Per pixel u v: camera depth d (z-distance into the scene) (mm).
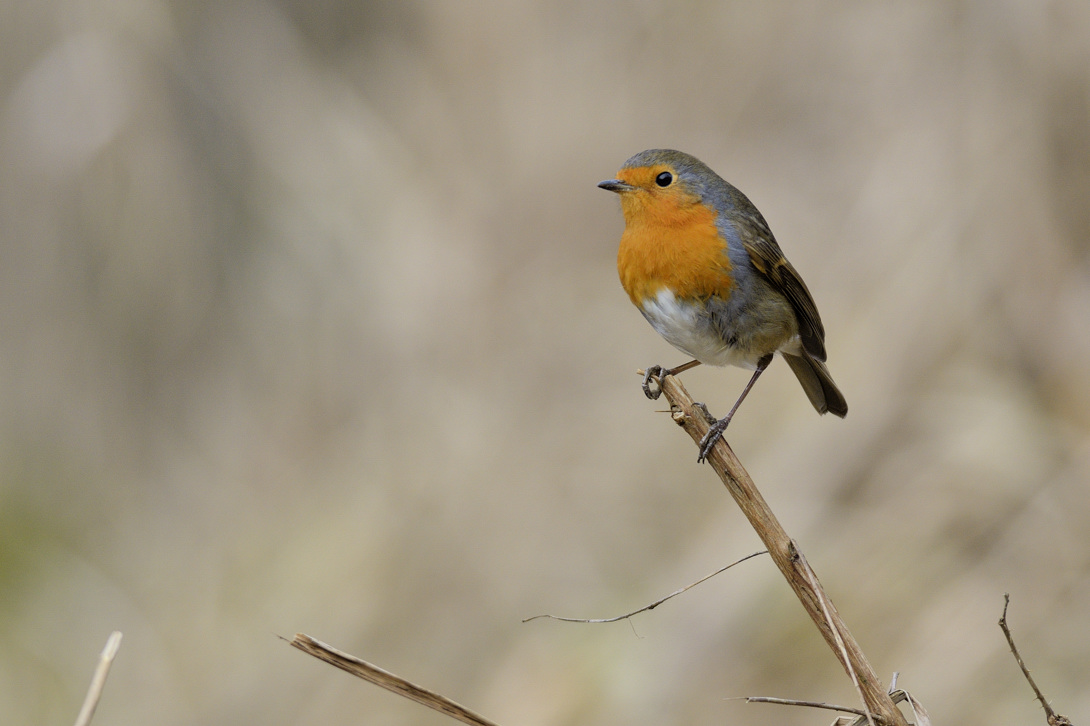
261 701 11055
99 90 12508
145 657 12070
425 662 10828
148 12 12727
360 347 13070
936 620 9117
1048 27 10828
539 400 12133
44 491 13703
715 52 13195
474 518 11477
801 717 9195
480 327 12648
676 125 13133
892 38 12141
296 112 13375
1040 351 10453
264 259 13336
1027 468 9719
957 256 10836
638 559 10953
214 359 13672
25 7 12531
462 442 12008
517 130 13211
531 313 12648
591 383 12164
